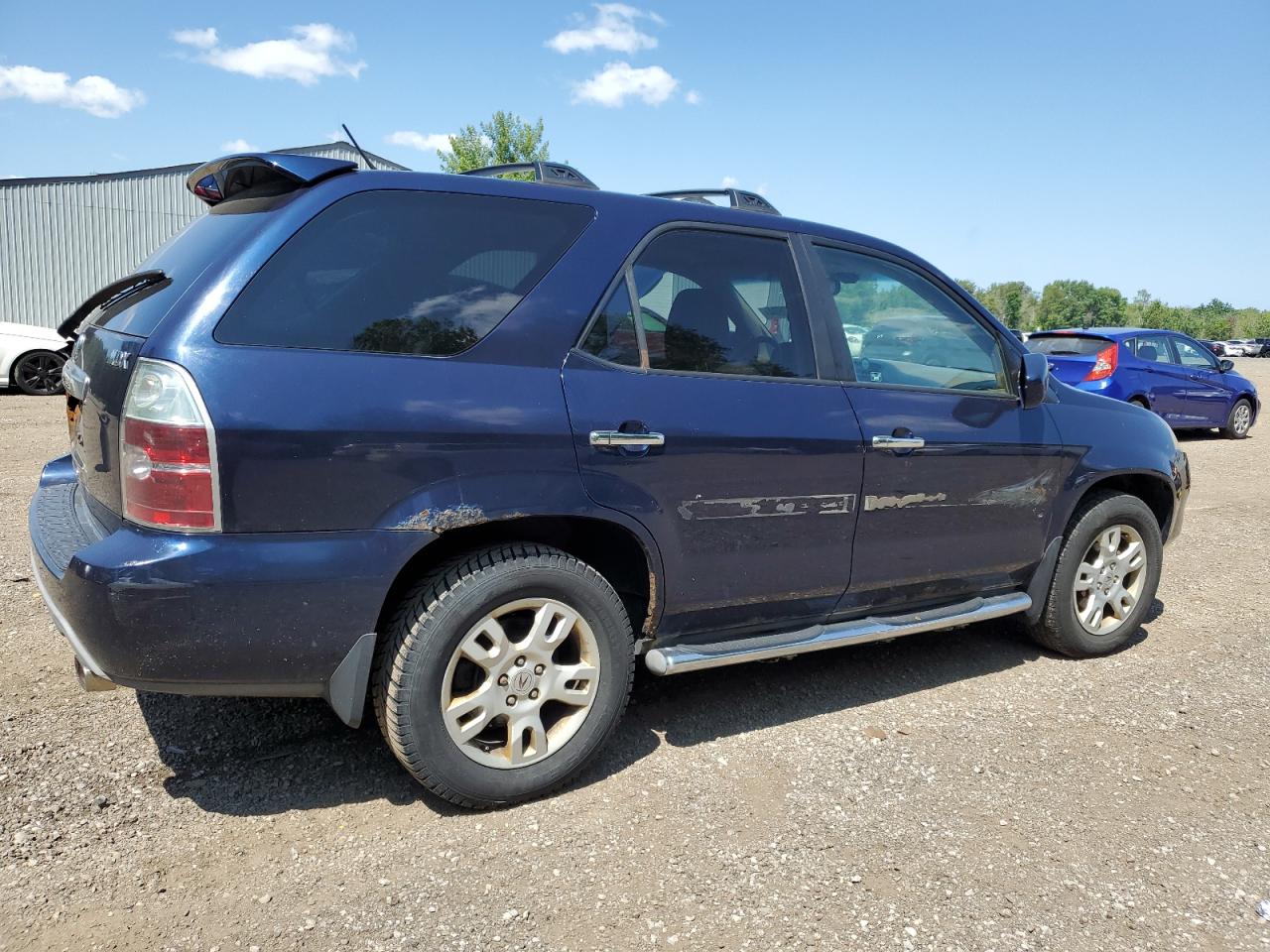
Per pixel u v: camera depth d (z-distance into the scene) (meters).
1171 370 12.96
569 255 3.02
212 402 2.42
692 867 2.64
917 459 3.65
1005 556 4.06
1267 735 3.67
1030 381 3.97
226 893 2.46
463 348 2.79
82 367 2.98
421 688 2.70
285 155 2.79
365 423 2.57
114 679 2.48
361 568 2.58
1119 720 3.77
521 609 2.88
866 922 2.43
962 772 3.28
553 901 2.46
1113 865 2.74
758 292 3.44
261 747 3.26
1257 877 2.71
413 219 2.83
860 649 4.53
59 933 2.27
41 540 2.79
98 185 26.88
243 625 2.48
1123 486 4.81
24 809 2.79
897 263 3.91
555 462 2.83
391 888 2.50
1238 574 6.15
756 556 3.32
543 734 2.94
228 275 2.55
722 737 3.49
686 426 3.07
